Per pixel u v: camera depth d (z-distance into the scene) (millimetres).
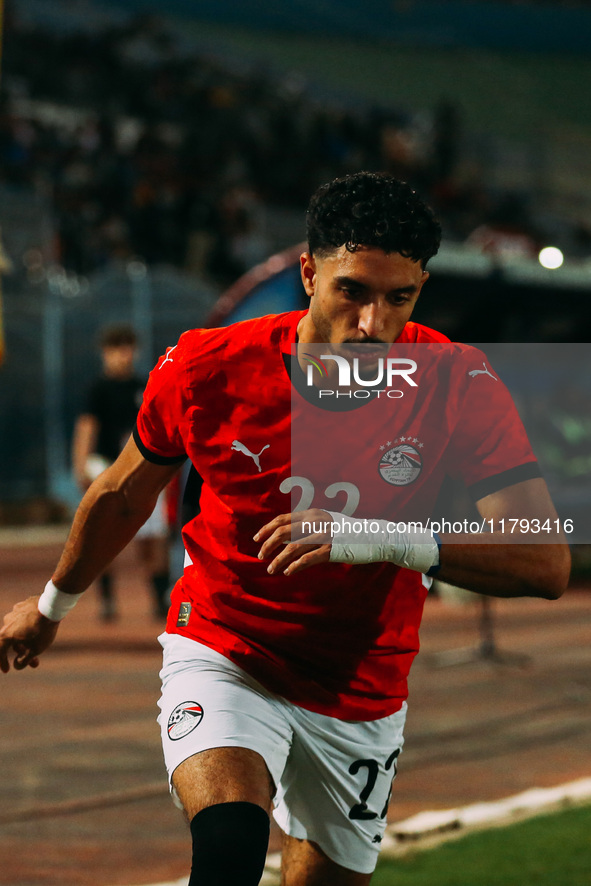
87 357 62375
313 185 108750
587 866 12836
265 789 7613
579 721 20953
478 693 23312
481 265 40125
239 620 8383
